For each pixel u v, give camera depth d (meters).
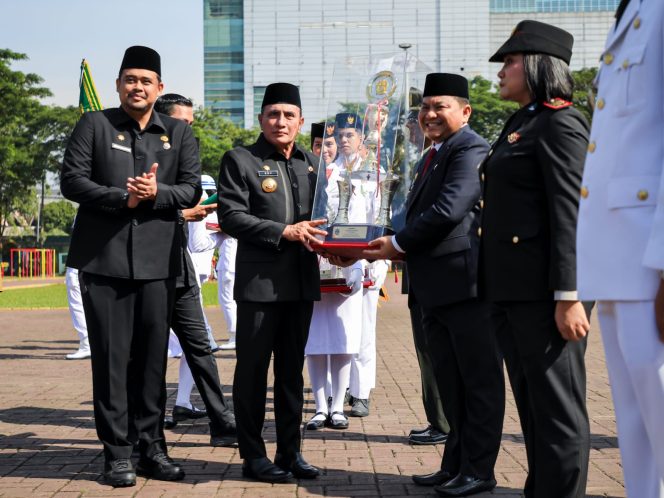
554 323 4.07
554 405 4.07
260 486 5.37
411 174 6.01
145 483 5.46
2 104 60.47
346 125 6.06
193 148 5.78
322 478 5.57
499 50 4.30
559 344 4.09
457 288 5.18
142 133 5.64
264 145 5.76
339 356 7.23
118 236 5.47
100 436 5.47
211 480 5.53
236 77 131.38
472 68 129.25
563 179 3.96
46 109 64.69
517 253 4.12
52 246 86.44
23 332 16.66
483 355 5.18
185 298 6.56
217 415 6.53
